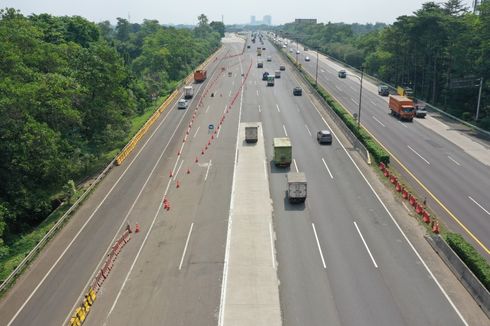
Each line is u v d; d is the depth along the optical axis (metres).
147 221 41.16
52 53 60.12
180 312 28.08
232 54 183.62
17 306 30.27
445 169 51.06
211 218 40.91
